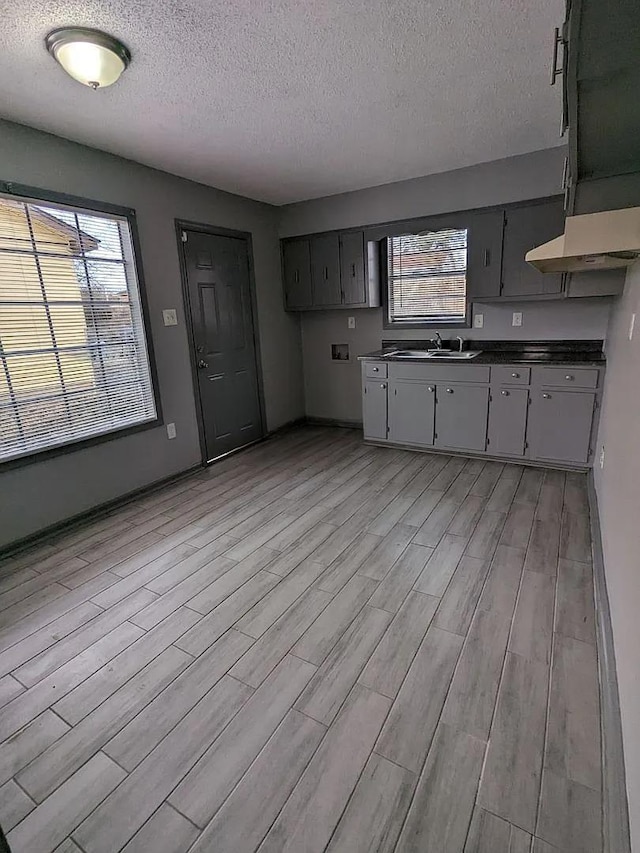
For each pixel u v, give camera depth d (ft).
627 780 3.67
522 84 7.58
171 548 8.66
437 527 8.96
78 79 6.34
